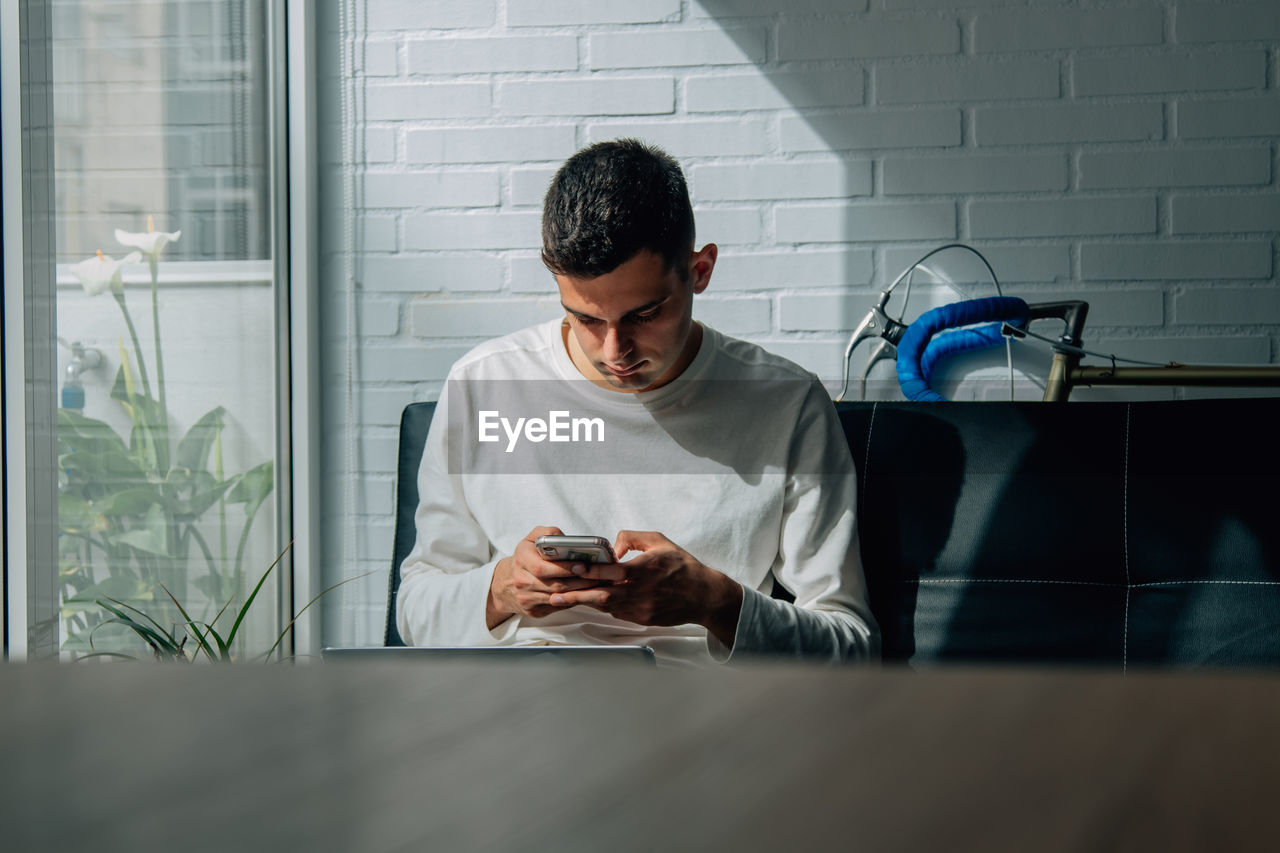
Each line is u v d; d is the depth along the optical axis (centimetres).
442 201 220
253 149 204
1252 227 203
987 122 208
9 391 132
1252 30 202
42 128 138
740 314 214
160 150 170
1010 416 166
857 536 161
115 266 156
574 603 140
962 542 160
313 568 221
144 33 166
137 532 161
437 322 221
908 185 210
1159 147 204
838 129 211
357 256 222
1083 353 203
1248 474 153
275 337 213
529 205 218
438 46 219
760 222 213
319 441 223
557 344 172
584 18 216
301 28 217
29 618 133
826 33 211
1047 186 207
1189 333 205
